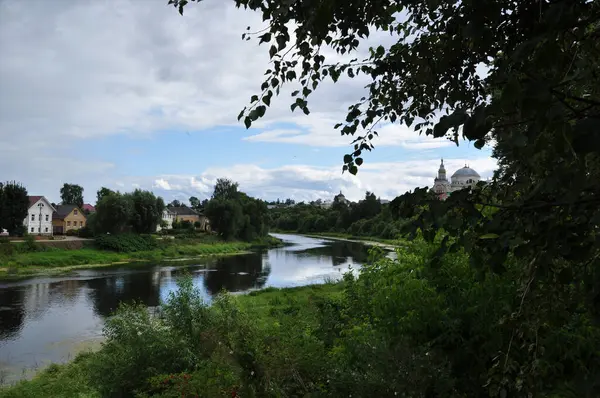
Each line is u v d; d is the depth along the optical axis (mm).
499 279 3605
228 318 6914
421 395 3002
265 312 12141
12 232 45875
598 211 1181
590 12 1117
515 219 1480
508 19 1365
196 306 7609
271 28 2252
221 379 4277
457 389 3432
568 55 1182
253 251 53188
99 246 43750
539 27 1041
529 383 2182
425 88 2781
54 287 25453
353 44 2678
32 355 12562
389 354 3256
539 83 905
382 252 5316
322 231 101438
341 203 103688
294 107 2895
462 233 1639
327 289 18188
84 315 18078
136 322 7648
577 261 1293
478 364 3469
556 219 1357
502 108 977
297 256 45156
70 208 68875
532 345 2139
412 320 3936
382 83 2943
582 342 2764
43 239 45781
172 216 94625
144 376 6816
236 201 68375
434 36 2291
